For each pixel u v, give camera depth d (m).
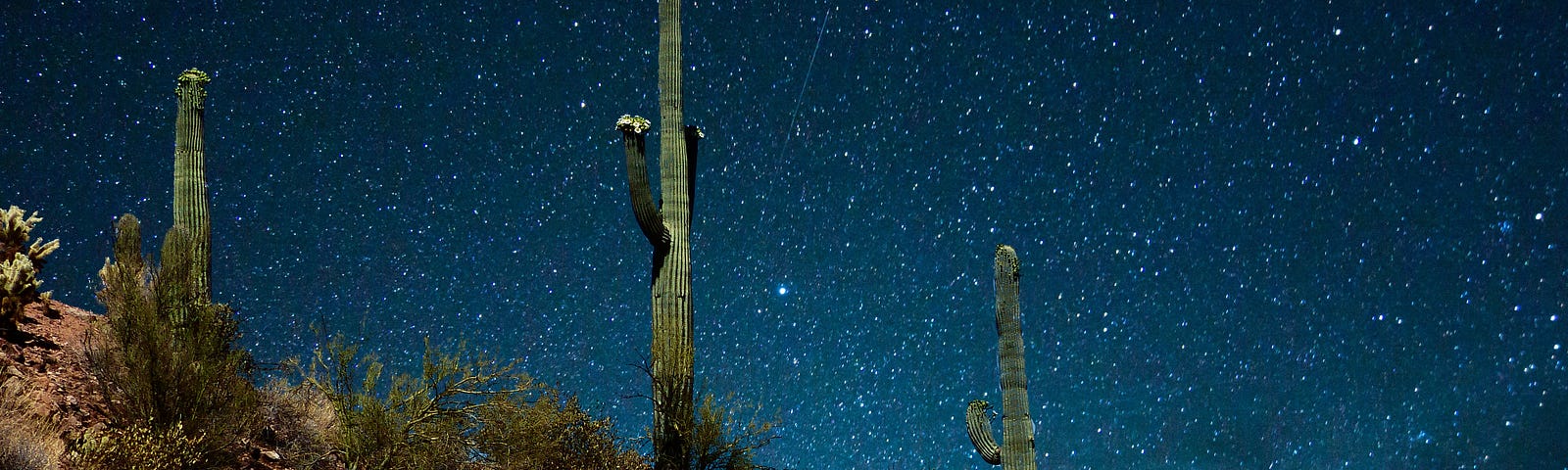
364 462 9.20
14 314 9.72
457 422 9.55
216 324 9.34
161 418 8.53
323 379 9.41
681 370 10.49
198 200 10.48
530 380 9.95
